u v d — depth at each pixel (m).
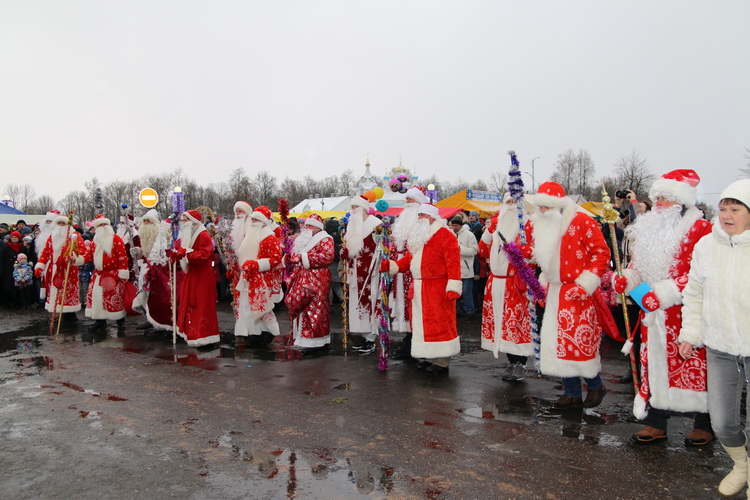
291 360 6.75
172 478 3.45
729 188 3.02
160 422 4.47
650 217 3.90
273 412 4.72
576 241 4.61
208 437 4.14
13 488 3.32
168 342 7.91
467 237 10.07
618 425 4.41
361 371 6.20
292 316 7.30
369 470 3.56
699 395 3.76
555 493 3.23
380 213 7.52
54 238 9.52
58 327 8.60
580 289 4.45
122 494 3.24
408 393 5.31
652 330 3.87
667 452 3.85
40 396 5.18
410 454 3.81
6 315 10.77
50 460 3.73
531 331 5.48
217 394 5.25
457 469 3.56
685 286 3.50
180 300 7.58
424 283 5.88
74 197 66.38
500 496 3.19
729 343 3.00
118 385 5.56
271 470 3.56
